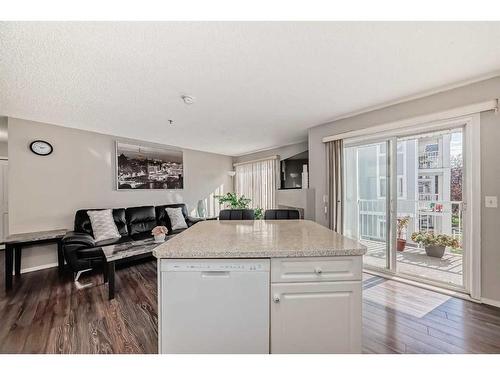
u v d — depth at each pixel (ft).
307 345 4.10
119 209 13.39
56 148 11.87
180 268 3.98
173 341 3.98
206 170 20.29
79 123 11.63
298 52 5.83
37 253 11.25
